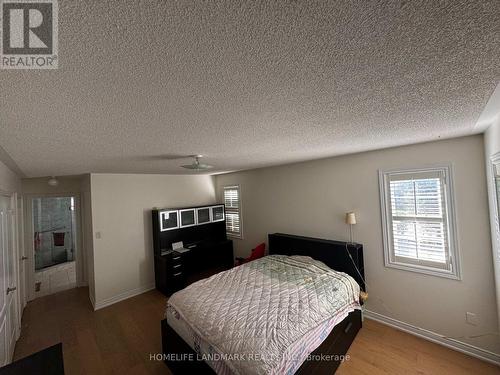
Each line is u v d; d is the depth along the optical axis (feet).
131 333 9.64
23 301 11.99
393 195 9.31
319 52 2.43
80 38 1.96
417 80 3.25
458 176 7.72
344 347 7.73
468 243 7.61
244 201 16.02
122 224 13.20
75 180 15.14
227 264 16.39
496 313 7.18
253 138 6.18
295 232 12.87
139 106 3.59
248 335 5.69
